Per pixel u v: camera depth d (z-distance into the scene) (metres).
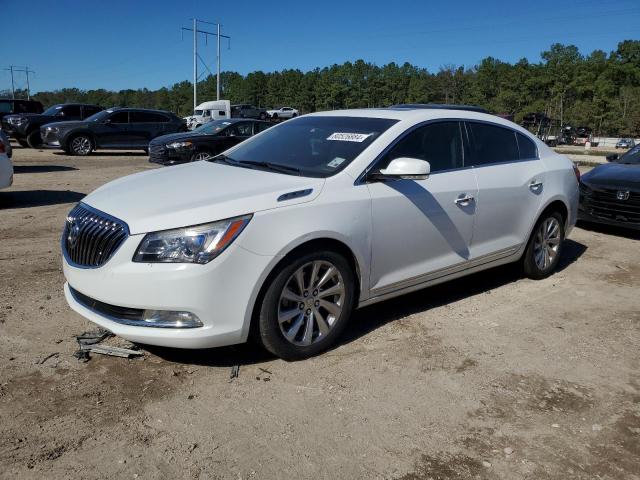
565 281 5.67
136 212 3.35
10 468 2.56
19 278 5.07
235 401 3.18
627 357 3.94
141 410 3.05
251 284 3.33
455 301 4.95
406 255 4.17
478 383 3.50
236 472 2.61
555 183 5.46
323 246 3.65
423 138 4.39
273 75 120.62
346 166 3.92
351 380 3.47
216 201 3.38
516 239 5.17
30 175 12.88
